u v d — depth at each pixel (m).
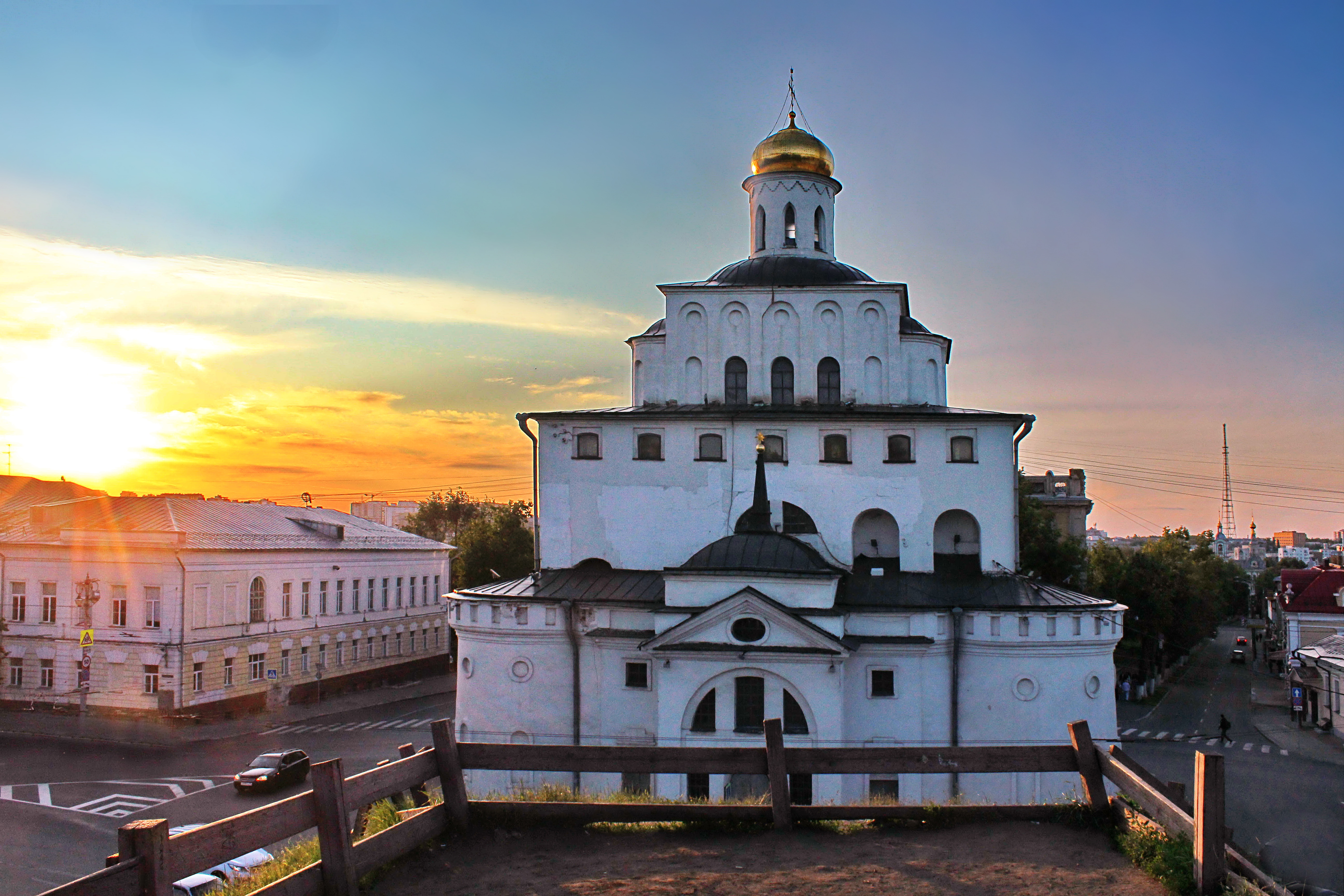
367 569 79.62
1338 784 49.78
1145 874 12.83
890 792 34.59
